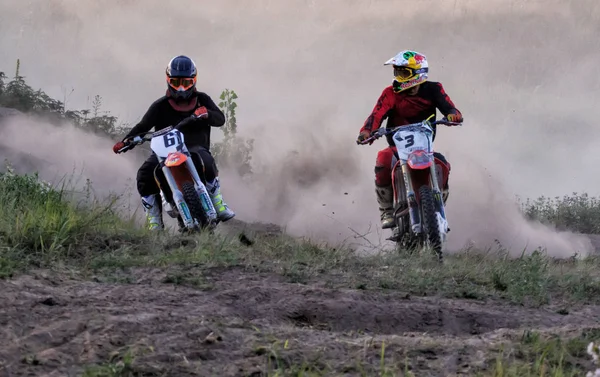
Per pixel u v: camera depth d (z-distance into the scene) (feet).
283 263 62.75
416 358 42.16
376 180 85.40
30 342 41.01
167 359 39.83
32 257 56.44
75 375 37.70
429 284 61.41
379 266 66.69
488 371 40.47
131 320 44.27
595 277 69.77
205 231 70.54
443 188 82.64
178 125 82.02
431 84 84.79
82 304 47.44
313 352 41.57
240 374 38.83
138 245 64.69
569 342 44.73
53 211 68.54
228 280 56.75
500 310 55.98
